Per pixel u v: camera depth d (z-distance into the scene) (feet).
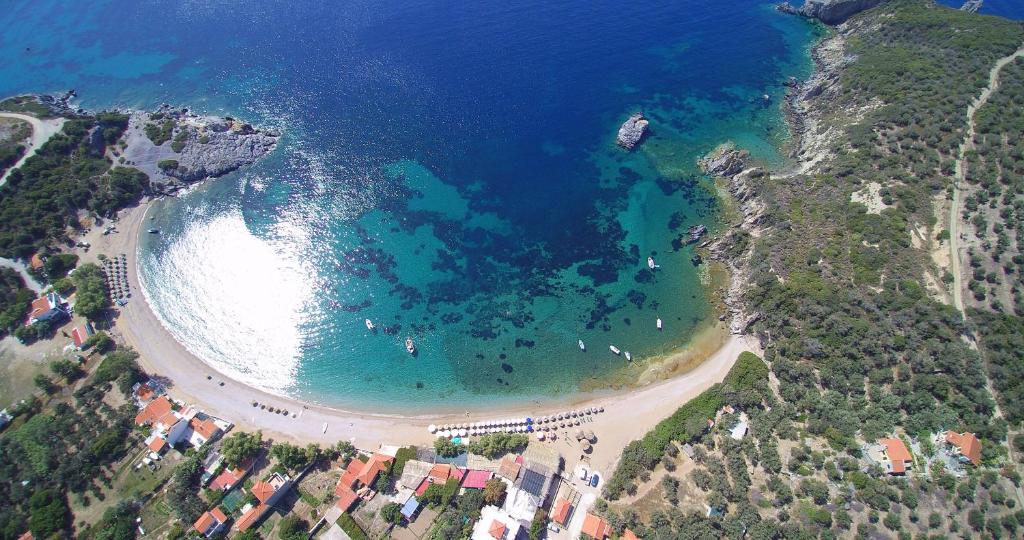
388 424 284.41
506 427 279.69
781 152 425.69
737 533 227.20
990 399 246.88
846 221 328.08
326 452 265.34
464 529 235.40
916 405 252.01
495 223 383.04
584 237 373.20
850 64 457.68
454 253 364.17
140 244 362.33
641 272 351.25
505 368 307.99
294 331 323.78
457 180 411.75
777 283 312.29
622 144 436.35
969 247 299.58
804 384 276.00
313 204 390.83
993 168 327.67
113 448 258.98
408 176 412.77
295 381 302.25
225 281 345.51
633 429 278.87
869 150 361.71
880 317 282.77
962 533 215.31
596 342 317.63
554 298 339.77
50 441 260.83
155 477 254.88
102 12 590.96
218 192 396.78
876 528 222.07
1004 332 265.95
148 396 284.20
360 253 363.15
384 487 252.62
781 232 337.72
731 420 269.85
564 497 250.98
